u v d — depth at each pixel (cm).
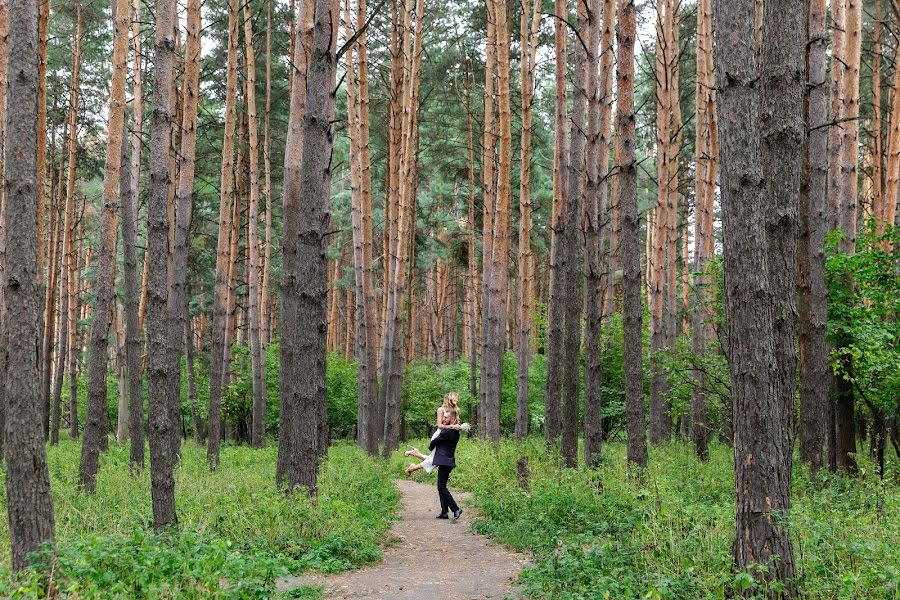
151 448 816
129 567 543
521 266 2155
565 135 1623
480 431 2516
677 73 2261
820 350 1139
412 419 3356
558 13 1628
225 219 1916
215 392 1797
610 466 1284
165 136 835
